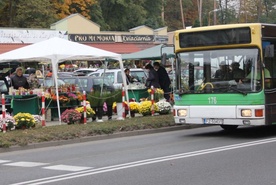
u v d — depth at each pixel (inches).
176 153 482.0
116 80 1002.7
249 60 565.6
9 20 2396.7
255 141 557.9
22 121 633.6
